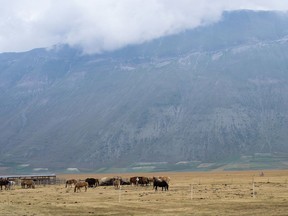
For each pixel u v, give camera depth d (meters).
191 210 43.50
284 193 61.72
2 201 56.94
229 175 166.25
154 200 54.09
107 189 78.00
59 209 46.44
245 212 41.06
